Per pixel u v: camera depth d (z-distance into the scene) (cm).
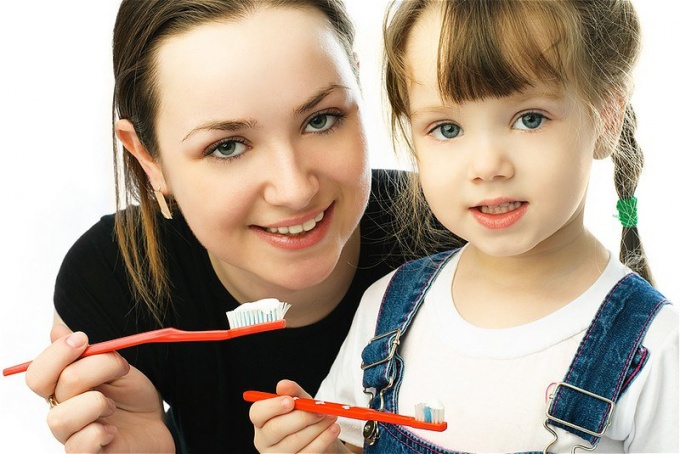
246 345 146
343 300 146
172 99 123
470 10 103
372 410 107
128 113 136
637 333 106
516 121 101
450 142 105
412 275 126
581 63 103
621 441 108
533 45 101
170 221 152
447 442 111
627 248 124
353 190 127
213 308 149
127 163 145
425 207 147
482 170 100
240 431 153
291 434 112
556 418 105
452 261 122
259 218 125
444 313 117
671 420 104
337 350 148
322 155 123
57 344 117
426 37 107
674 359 104
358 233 147
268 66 117
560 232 109
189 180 125
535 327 109
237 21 119
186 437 157
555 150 100
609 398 105
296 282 129
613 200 162
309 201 121
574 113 102
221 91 118
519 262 111
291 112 118
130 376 128
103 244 155
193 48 120
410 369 117
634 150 122
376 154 164
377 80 138
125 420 127
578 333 108
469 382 111
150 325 150
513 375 109
